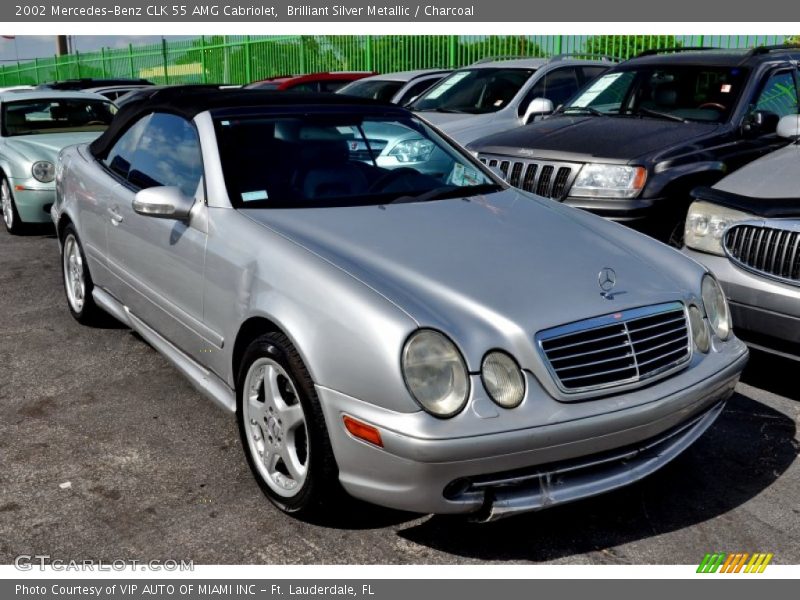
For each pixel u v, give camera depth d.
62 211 5.27
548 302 2.89
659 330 3.07
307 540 3.03
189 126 4.00
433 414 2.62
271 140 3.90
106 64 29.27
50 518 3.15
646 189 5.64
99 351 4.96
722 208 4.32
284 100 4.18
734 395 4.35
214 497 3.31
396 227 3.43
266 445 3.23
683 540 3.05
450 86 9.45
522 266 3.12
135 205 3.65
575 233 3.56
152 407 4.18
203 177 3.70
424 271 3.01
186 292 3.70
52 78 34.44
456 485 2.70
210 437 3.84
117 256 4.48
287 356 2.94
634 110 6.86
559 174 6.02
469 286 2.93
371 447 2.70
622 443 2.87
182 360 3.95
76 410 4.14
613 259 3.31
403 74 11.07
